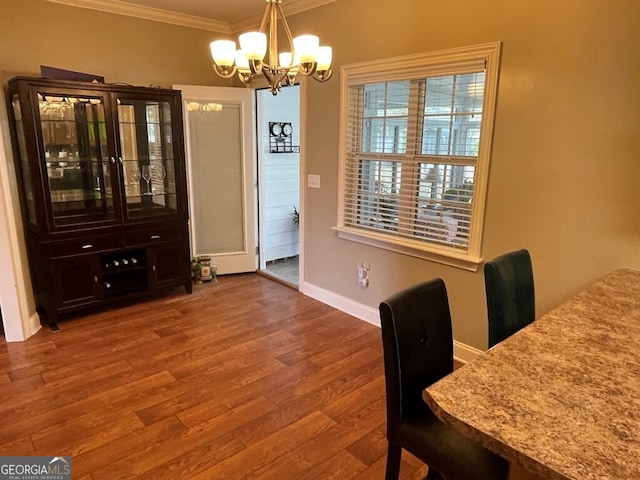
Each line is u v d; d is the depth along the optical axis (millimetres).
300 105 3889
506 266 1879
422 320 1563
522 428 963
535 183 2443
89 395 2547
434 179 2975
